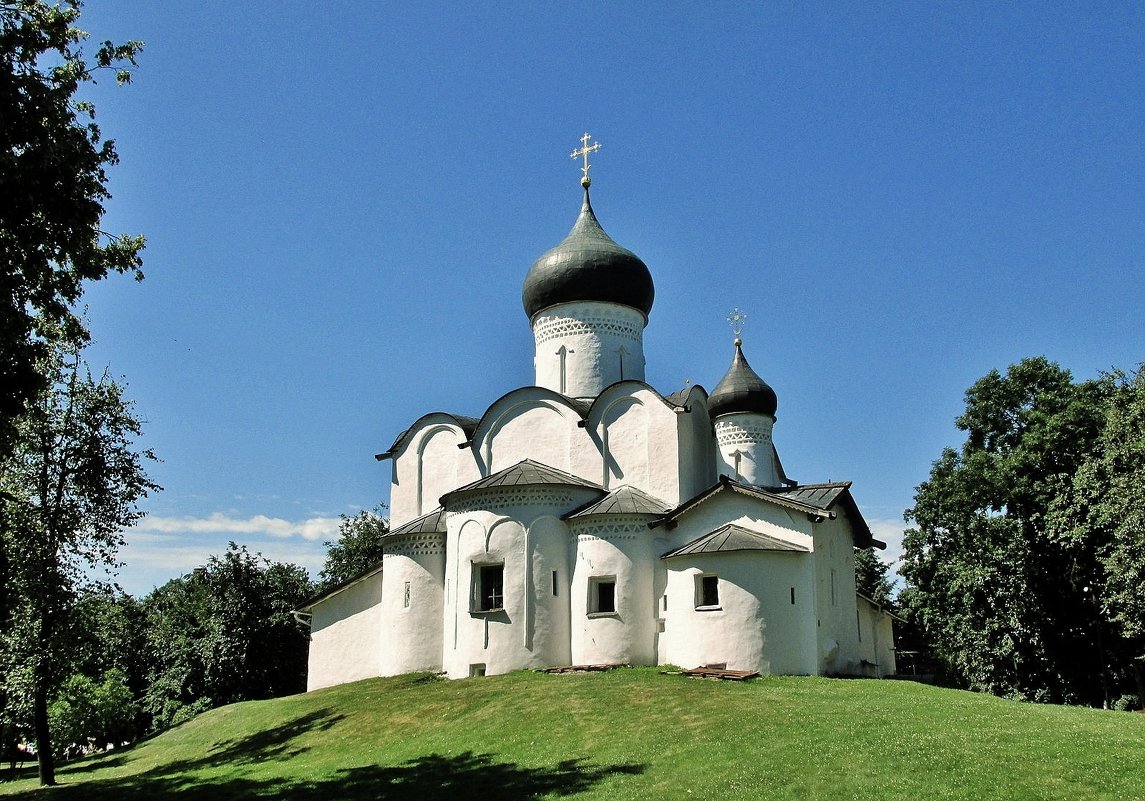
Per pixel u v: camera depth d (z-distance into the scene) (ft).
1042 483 125.39
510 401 123.13
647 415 115.14
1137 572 101.65
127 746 121.19
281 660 151.33
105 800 73.87
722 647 96.37
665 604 104.32
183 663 152.35
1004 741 61.87
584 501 111.14
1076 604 128.57
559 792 58.95
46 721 95.40
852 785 54.65
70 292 61.16
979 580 123.85
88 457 96.12
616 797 56.54
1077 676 128.77
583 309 129.49
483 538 107.55
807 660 96.84
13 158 52.06
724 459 126.21
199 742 100.42
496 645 104.01
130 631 175.32
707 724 70.90
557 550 107.34
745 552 98.02
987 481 127.44
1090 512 109.60
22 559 90.79
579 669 99.40
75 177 55.31
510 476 110.73
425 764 70.23
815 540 102.12
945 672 172.35
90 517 97.25
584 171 139.85
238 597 149.89
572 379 127.54
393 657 115.14
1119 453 103.19
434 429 129.49
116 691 171.42
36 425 92.02
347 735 85.40
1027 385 134.62
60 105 56.49
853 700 78.43
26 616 91.81
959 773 55.36
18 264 56.34
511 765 66.74
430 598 115.44
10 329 55.83
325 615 125.29
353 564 197.67
